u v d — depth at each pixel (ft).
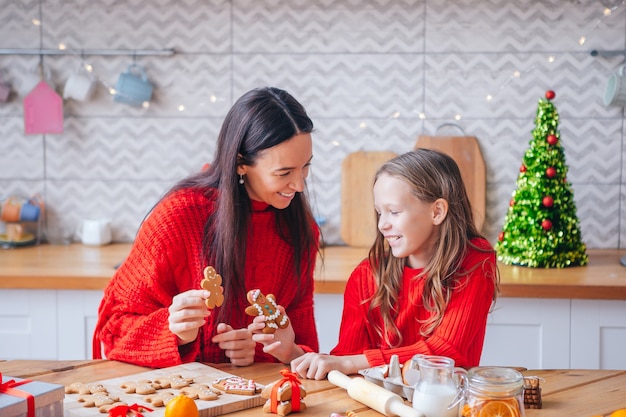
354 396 4.76
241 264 5.96
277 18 10.57
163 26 10.65
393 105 10.62
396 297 5.99
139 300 5.91
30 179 10.97
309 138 5.75
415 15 10.48
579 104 10.44
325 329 9.02
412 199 5.71
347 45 10.57
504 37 10.43
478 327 5.68
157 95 10.76
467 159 10.50
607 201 10.55
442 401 4.43
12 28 10.73
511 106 10.50
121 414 4.32
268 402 4.63
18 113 10.85
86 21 10.69
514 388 4.21
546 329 8.79
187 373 5.22
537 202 9.41
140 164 10.89
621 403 4.76
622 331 8.73
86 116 10.84
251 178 5.86
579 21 10.34
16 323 9.12
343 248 10.63
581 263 9.55
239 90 10.71
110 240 10.89
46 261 9.70
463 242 5.83
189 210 5.99
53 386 4.33
